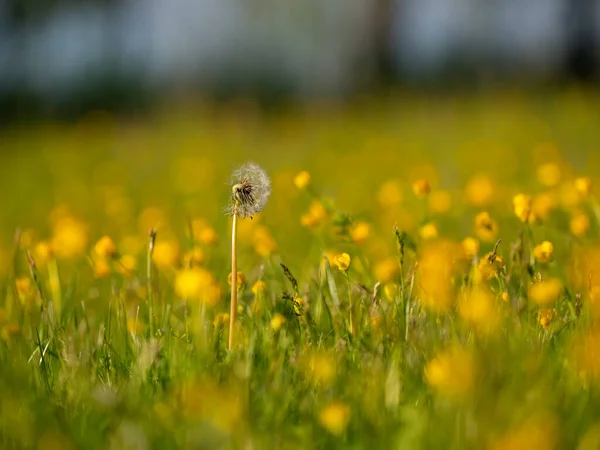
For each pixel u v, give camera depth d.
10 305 5.01
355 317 4.05
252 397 3.15
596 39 29.83
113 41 36.09
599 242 5.44
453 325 3.51
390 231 7.27
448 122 19.25
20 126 30.06
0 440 3.00
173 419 3.01
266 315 4.09
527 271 4.29
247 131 21.52
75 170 17.41
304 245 7.40
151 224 8.70
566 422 2.85
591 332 3.38
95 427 3.09
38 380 3.59
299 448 2.87
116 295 5.02
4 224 11.68
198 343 3.57
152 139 21.73
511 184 10.38
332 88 33.84
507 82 26.53
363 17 32.88
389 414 3.02
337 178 12.31
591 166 11.33
